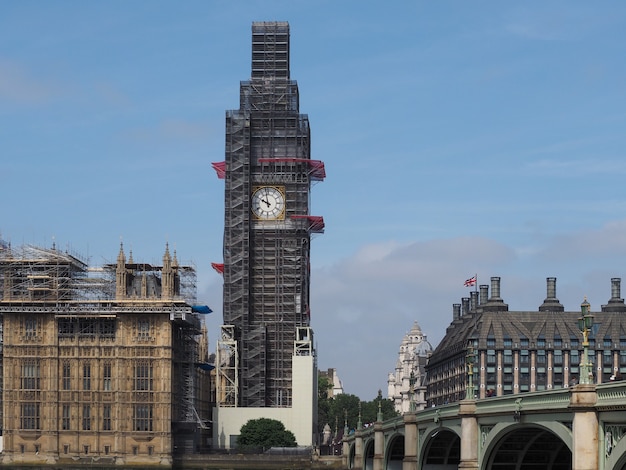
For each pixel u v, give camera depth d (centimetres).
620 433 7262
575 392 7569
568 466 10862
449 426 11656
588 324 7681
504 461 10662
